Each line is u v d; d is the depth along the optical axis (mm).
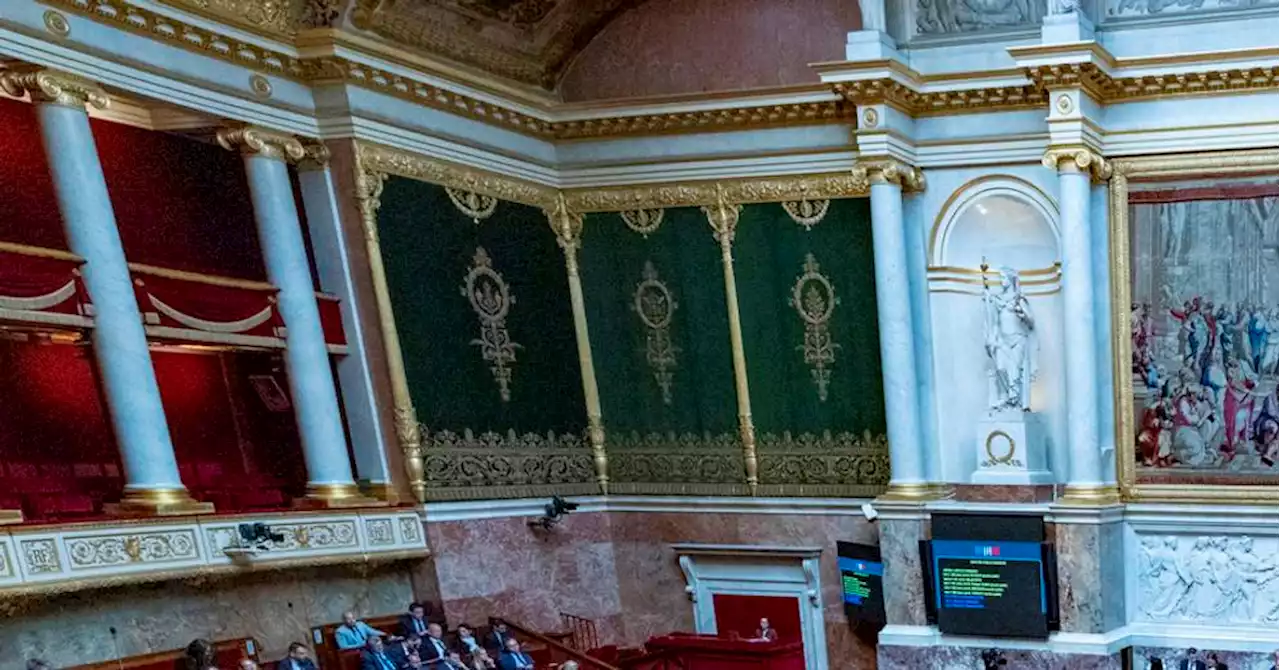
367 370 15250
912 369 16484
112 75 12617
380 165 15109
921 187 16719
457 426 15914
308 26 14594
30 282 11797
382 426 15312
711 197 17266
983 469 16469
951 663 16203
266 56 14133
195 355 15414
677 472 17891
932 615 16406
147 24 12859
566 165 17797
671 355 17891
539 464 17062
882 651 16547
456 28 16047
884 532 16500
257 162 14320
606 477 17969
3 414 13305
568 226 17875
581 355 17953
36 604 11172
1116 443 16172
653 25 17422
